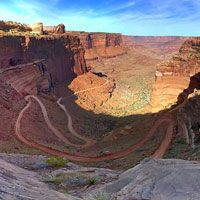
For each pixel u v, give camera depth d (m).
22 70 138.12
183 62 142.75
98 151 80.50
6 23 186.62
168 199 11.81
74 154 74.62
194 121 70.00
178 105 114.62
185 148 58.34
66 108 149.88
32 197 10.65
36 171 22.98
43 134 100.50
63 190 16.66
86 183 17.81
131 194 13.04
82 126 129.00
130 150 74.12
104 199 13.48
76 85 196.25
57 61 184.75
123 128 106.06
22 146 75.62
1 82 114.25
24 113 107.94
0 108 97.69
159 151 65.19
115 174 20.50
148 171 14.55
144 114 141.00
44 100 138.50
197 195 11.63
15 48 140.88
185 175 12.88
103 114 160.25
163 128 86.31
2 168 15.28
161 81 143.50
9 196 9.59
